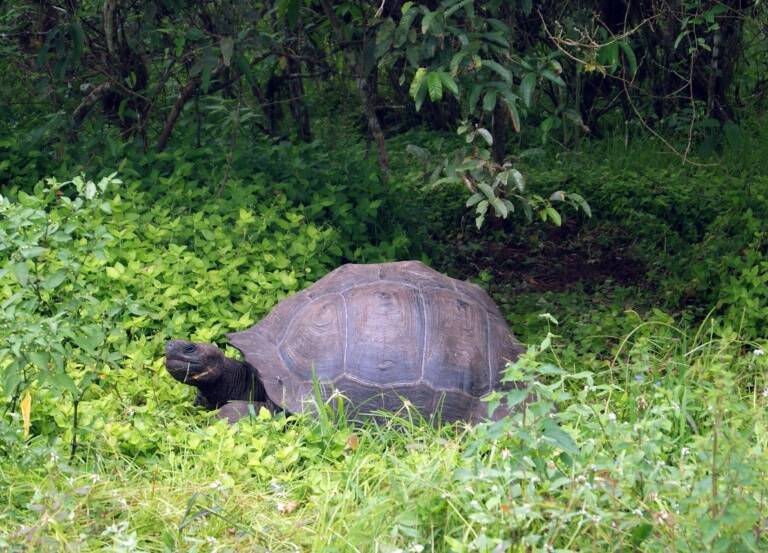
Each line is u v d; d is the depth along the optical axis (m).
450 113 13.22
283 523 4.15
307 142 10.90
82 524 4.02
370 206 7.62
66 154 8.01
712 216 9.11
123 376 5.34
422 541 3.80
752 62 14.02
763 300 6.41
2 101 8.69
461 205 9.49
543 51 8.77
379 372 4.92
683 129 11.11
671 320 6.30
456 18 6.12
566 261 8.77
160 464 4.61
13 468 4.36
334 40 9.38
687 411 4.90
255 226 6.94
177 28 8.41
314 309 5.20
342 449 4.68
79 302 4.70
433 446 4.62
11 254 4.72
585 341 6.24
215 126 9.06
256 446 4.63
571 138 12.14
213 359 5.22
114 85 8.43
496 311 5.42
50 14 8.77
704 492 3.56
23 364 4.30
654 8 8.06
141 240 6.77
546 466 3.91
